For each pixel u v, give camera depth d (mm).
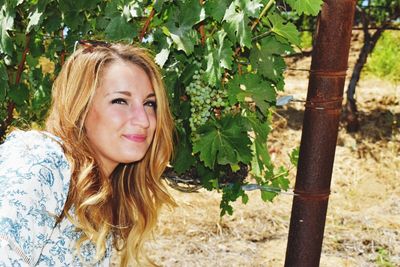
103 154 1811
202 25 2289
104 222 1830
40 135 1694
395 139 7957
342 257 5191
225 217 5930
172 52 2455
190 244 5320
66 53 2646
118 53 1785
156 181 2102
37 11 2432
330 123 2312
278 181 2695
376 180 7137
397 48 10188
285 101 2402
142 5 2295
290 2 2148
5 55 2883
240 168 2594
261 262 5043
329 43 2225
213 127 2318
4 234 1440
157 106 1884
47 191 1570
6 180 1515
